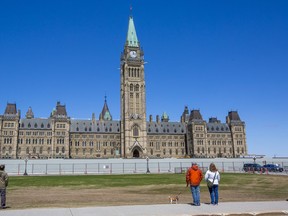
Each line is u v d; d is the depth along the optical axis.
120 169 121.25
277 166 102.50
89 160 134.12
